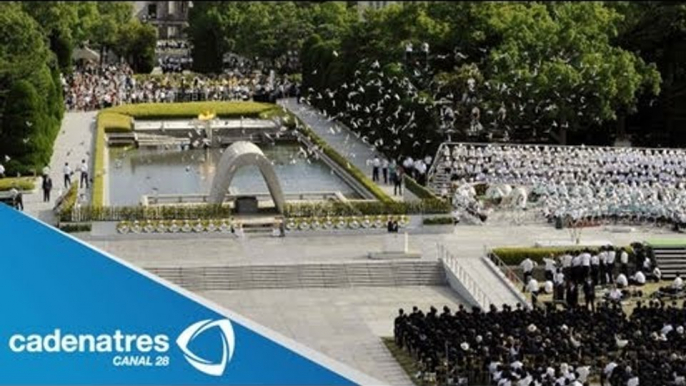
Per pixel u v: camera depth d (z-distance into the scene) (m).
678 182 189.88
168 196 194.88
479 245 164.12
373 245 164.62
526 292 147.12
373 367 122.00
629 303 143.25
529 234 170.00
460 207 179.38
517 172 191.62
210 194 182.62
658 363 112.25
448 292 150.00
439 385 117.38
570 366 112.94
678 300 143.38
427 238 168.00
